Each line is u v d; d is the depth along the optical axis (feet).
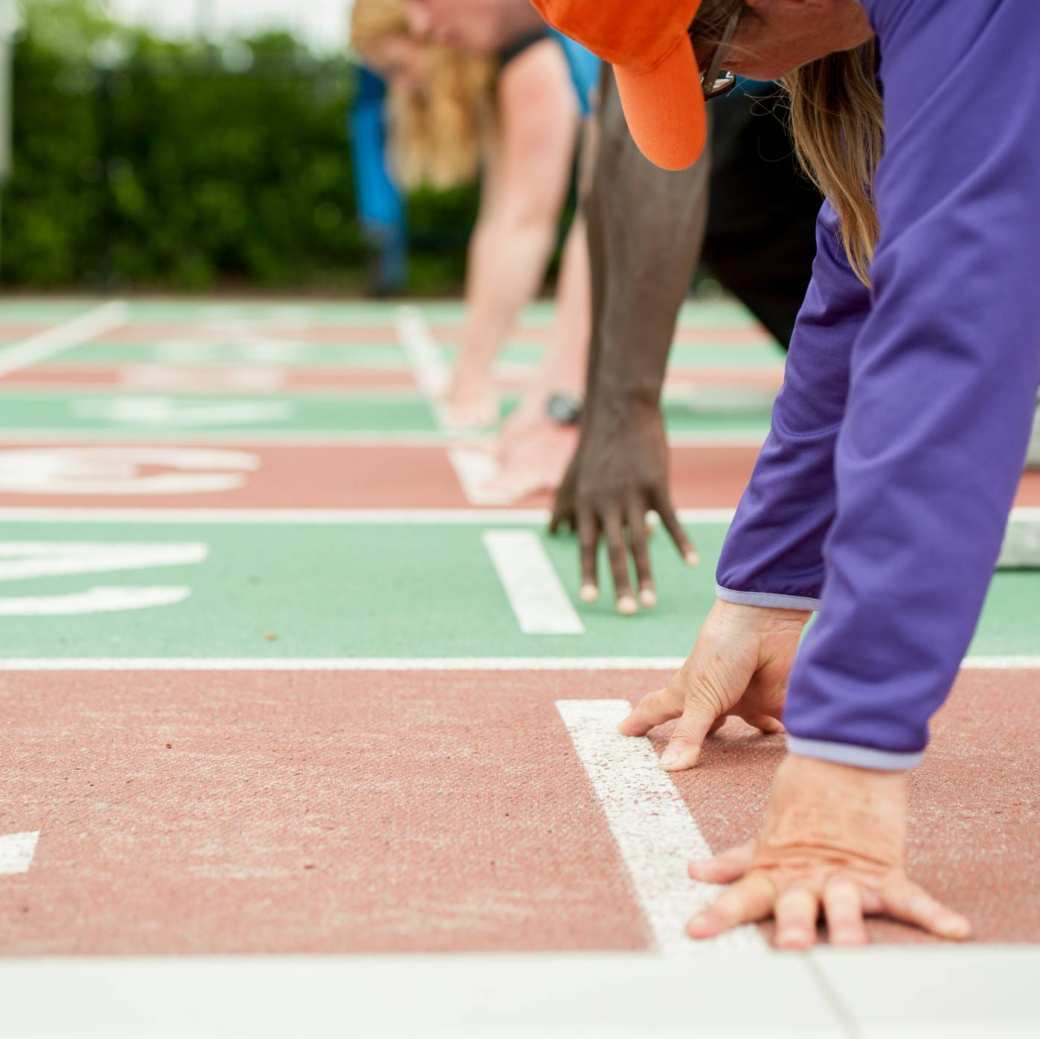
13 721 8.70
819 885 5.68
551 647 10.59
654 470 10.92
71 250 58.54
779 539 7.61
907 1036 4.77
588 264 11.09
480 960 5.22
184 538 14.61
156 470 18.85
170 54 57.88
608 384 10.94
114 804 7.30
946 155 5.22
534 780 7.68
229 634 10.88
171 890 6.23
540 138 22.26
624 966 5.20
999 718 8.94
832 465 7.27
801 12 5.72
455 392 23.71
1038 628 11.37
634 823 7.06
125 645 10.53
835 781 5.68
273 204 58.90
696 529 15.33
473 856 6.63
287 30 58.65
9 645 10.50
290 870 6.46
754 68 6.03
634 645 10.67
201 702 9.12
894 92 5.38
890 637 5.34
